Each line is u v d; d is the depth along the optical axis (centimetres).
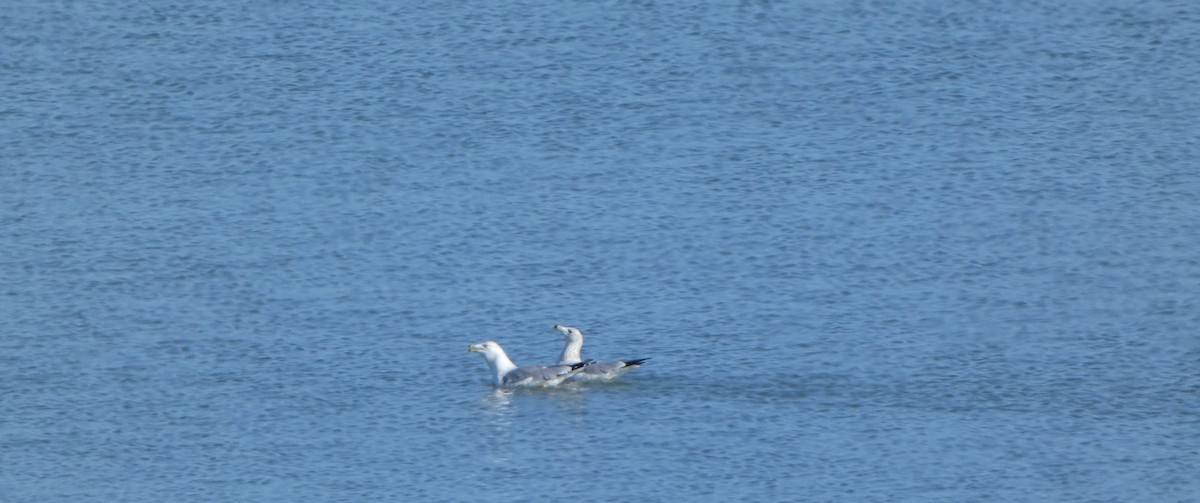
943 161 5650
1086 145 5753
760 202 5344
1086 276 4775
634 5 6938
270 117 6091
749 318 4475
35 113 6159
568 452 3588
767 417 3772
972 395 3925
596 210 5303
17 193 5491
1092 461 3525
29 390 4041
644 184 5503
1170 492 3372
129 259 4959
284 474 3516
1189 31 6631
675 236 5081
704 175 5562
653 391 3928
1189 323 4419
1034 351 4228
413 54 6556
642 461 3528
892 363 4144
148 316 4544
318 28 6819
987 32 6669
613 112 6075
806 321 4450
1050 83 6266
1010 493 3369
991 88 6228
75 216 5300
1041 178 5494
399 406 3872
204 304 4631
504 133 5922
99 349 4316
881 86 6253
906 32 6675
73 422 3831
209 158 5784
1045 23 6725
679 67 6412
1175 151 5691
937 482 3425
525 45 6612
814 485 3412
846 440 3631
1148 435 3669
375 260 4947
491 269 4866
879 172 5562
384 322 4481
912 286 4712
